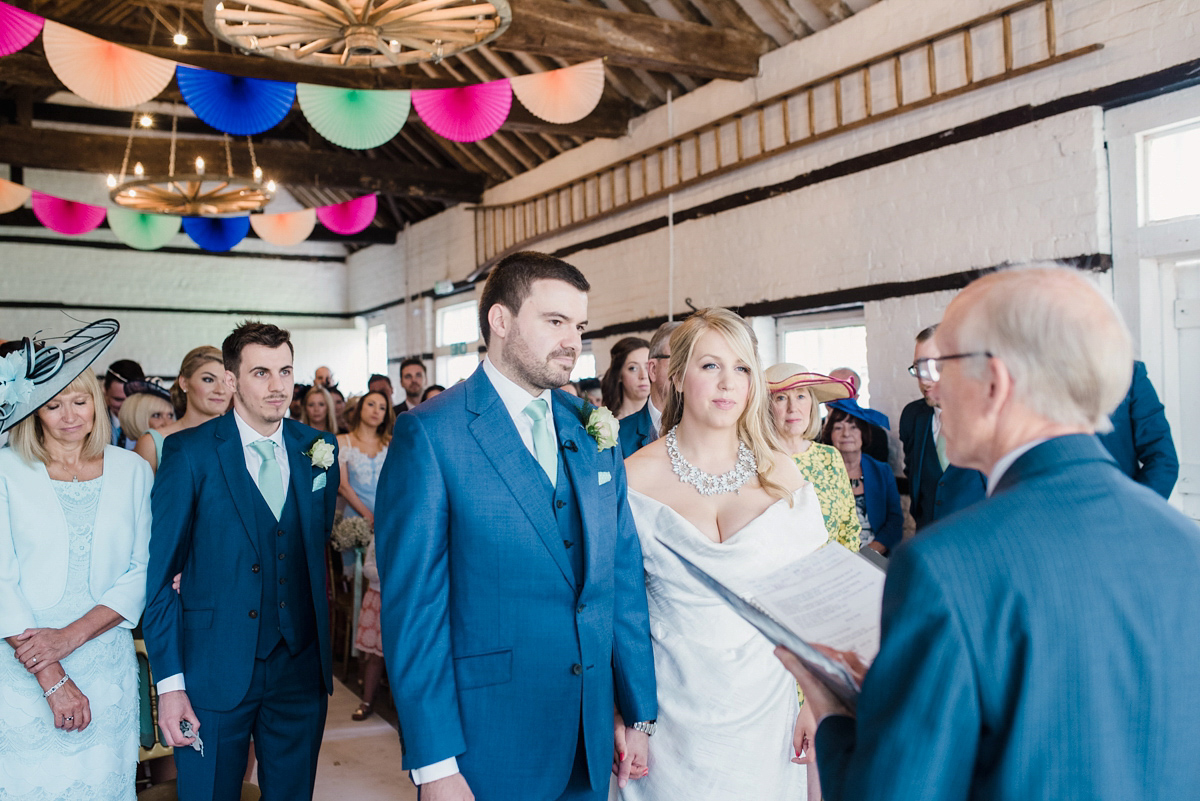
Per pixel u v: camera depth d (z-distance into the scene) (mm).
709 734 1891
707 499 2057
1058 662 843
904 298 5078
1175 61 3773
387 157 10945
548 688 1676
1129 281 4023
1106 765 840
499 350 1782
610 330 7902
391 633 1607
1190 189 3844
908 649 871
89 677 2145
